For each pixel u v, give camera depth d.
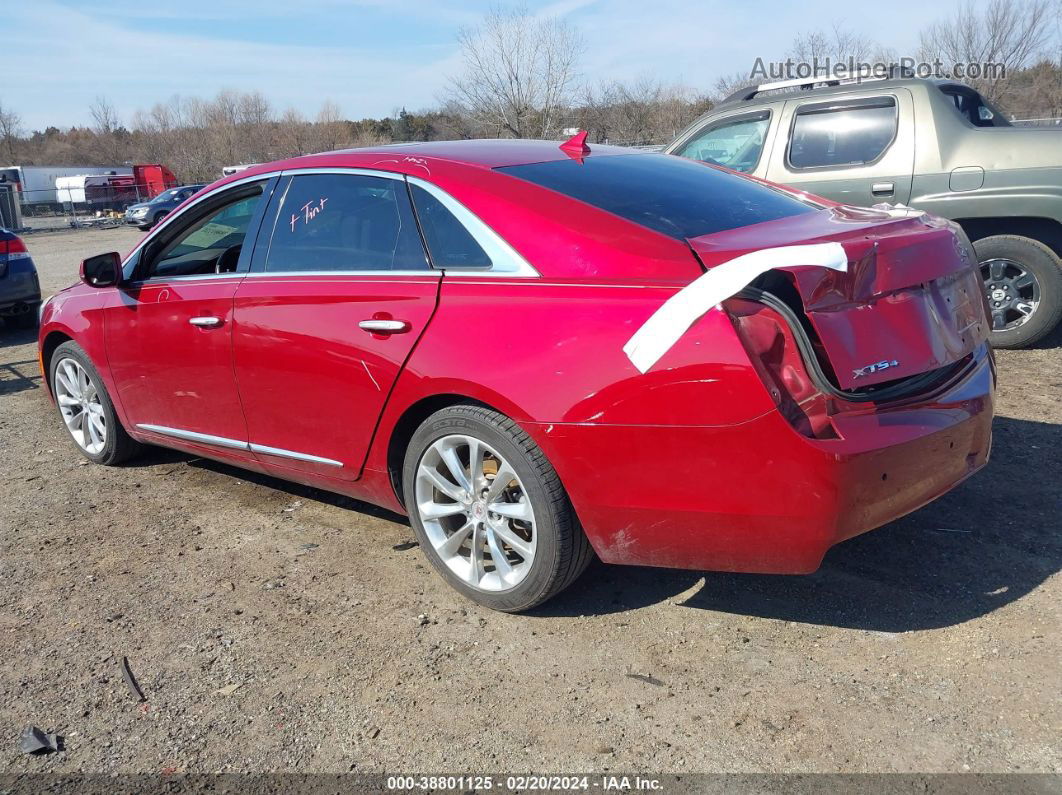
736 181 3.65
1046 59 25.80
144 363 4.27
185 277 4.07
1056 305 5.76
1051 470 4.01
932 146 5.87
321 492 4.39
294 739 2.57
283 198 3.78
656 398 2.60
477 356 2.93
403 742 2.53
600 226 2.90
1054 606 2.95
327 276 3.47
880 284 2.64
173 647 3.07
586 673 2.79
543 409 2.78
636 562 2.87
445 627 3.10
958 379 2.92
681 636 2.96
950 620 2.93
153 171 44.75
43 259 19.47
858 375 2.58
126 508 4.30
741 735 2.47
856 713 2.52
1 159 74.62
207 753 2.53
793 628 2.96
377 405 3.26
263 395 3.71
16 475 4.83
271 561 3.67
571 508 2.90
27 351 8.20
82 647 3.09
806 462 2.48
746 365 2.48
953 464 2.83
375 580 3.46
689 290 2.54
